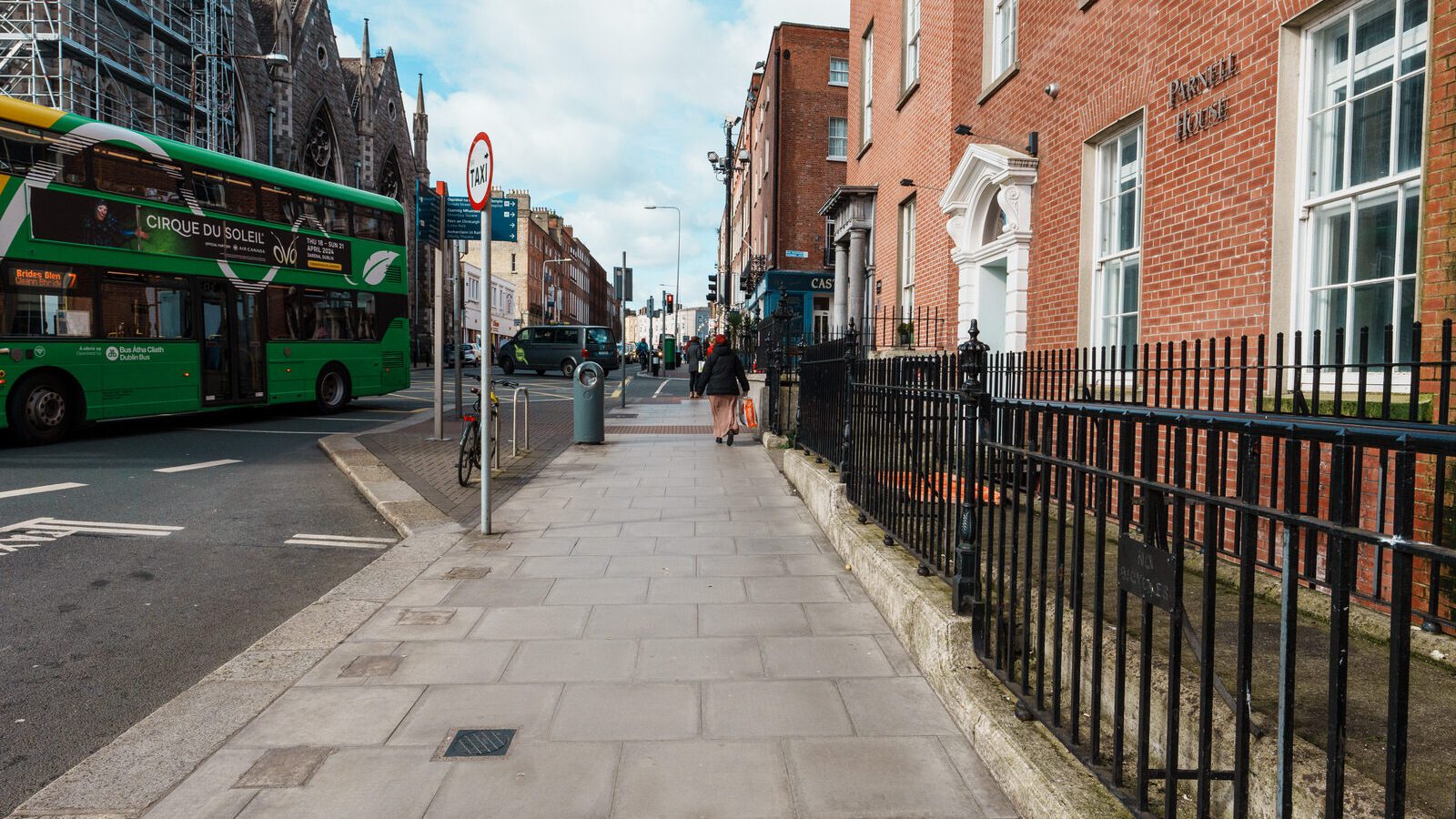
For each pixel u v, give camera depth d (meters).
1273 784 2.16
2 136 11.45
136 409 13.04
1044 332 7.80
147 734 3.24
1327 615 3.43
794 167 30.69
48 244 11.90
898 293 12.75
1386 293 4.08
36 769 3.11
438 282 12.66
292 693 3.62
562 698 3.57
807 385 8.96
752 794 2.80
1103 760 2.65
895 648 4.14
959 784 2.87
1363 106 4.25
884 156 13.59
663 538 6.52
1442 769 2.12
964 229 9.52
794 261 30.73
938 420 4.29
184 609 5.03
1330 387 4.34
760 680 3.76
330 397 16.95
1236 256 5.02
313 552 6.38
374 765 3.00
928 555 4.39
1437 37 3.57
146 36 30.72
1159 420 2.26
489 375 6.73
